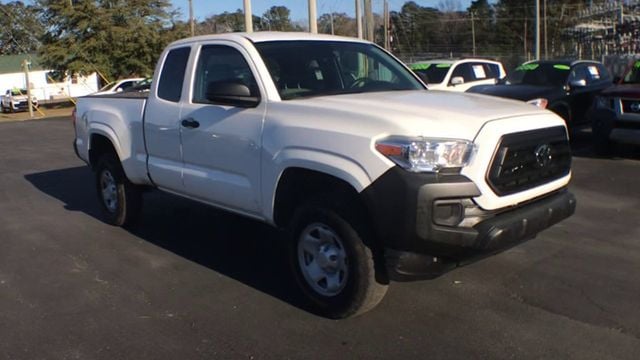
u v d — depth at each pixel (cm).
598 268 513
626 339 387
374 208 375
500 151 381
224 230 660
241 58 491
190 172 534
